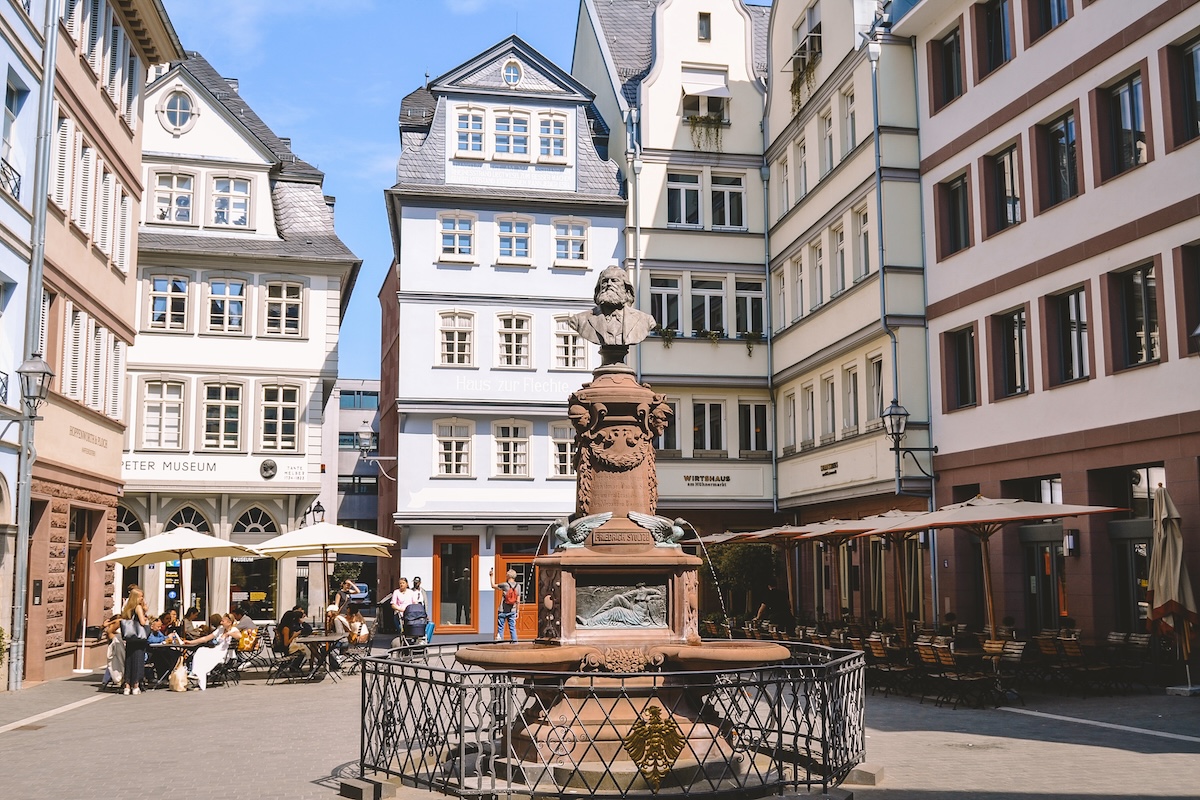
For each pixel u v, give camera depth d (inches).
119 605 1293.1
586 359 1427.2
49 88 791.7
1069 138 845.2
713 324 1411.2
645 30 1649.9
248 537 1357.0
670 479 1350.9
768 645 420.8
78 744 506.3
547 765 354.3
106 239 977.5
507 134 1449.3
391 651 413.4
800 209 1296.8
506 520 1389.0
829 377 1212.5
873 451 1072.2
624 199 1435.8
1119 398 765.3
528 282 1424.7
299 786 387.9
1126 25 768.3
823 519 1259.8
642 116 1427.2
